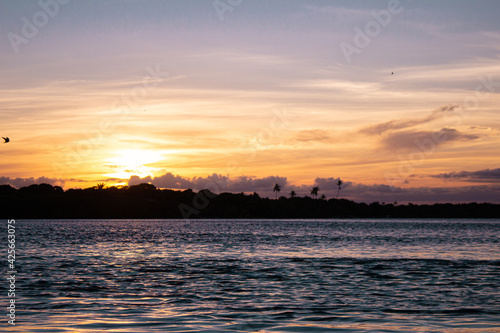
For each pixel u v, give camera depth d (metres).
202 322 18.23
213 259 45.81
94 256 48.66
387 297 24.31
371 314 20.02
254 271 35.53
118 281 29.89
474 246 67.56
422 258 47.56
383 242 76.88
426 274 34.03
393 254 52.72
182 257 48.03
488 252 56.41
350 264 40.97
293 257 48.12
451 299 23.80
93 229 132.00
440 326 17.86
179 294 25.03
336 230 136.12
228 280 30.50
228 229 140.12
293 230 133.00
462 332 16.94
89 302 22.59
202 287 27.48
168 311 20.42
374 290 26.61
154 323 17.98
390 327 17.64
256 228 151.12
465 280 30.88
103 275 32.91
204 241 77.62
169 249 59.38
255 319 18.88
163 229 137.75
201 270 36.16
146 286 27.83
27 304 21.98
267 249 59.81
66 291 25.86
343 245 68.38
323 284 28.83
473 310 20.95
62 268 37.22
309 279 31.03
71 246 63.66
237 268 37.59
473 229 155.25
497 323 18.42
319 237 92.69
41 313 19.83
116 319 18.69
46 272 34.44
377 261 44.00
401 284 28.95
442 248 63.09
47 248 59.72
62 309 20.77
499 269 37.47
